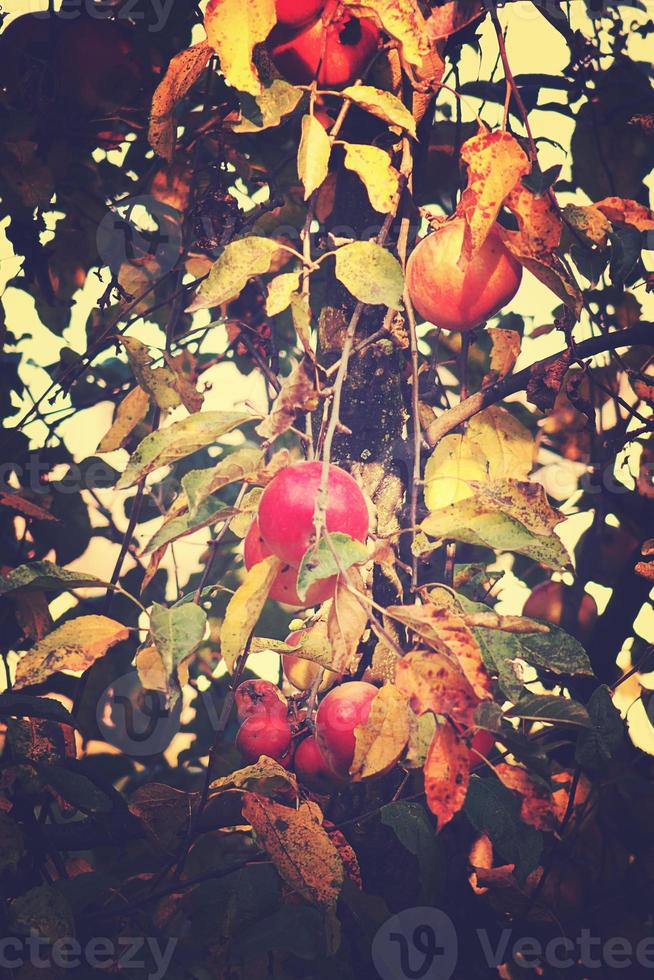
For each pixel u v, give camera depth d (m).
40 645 1.03
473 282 1.07
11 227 1.31
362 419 1.17
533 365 1.15
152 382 1.19
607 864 1.28
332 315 1.19
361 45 1.09
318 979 1.14
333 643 0.97
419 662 0.95
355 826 1.15
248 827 1.15
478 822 1.08
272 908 1.11
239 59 1.04
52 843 1.18
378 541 1.05
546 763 1.04
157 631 0.99
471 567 1.14
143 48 1.27
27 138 1.28
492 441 1.11
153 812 1.15
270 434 0.98
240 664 1.06
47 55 1.27
